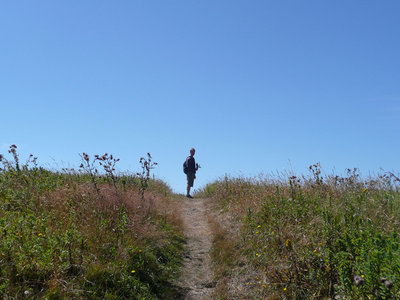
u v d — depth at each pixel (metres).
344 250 4.64
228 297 5.35
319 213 6.29
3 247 4.54
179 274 6.31
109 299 4.59
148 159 9.93
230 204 10.55
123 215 6.75
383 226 5.27
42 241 5.19
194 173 17.25
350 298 3.91
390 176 7.07
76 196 7.76
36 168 9.30
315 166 8.38
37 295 4.09
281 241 5.96
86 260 5.12
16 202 6.84
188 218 11.43
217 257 7.04
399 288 3.50
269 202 8.00
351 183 7.75
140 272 5.63
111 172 8.99
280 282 5.09
